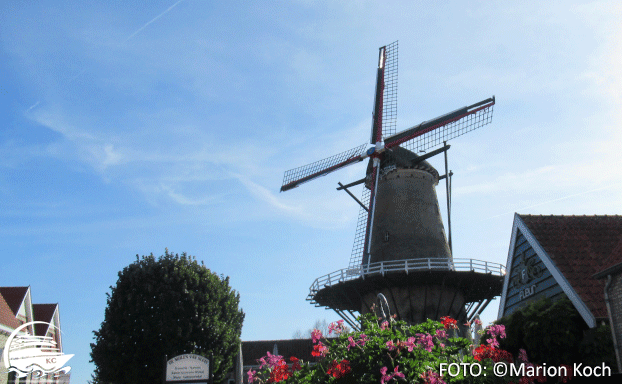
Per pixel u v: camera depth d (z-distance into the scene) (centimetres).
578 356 1390
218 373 2845
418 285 2712
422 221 2941
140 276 2812
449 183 3061
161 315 2719
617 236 1730
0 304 3406
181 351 2684
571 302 1493
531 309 1490
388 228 2945
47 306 4469
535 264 1730
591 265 1590
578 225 1786
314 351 1058
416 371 979
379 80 3503
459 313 2762
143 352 2666
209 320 2831
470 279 2705
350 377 992
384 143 3216
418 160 3103
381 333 1028
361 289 2814
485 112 3009
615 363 1340
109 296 2825
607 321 1399
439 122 3133
